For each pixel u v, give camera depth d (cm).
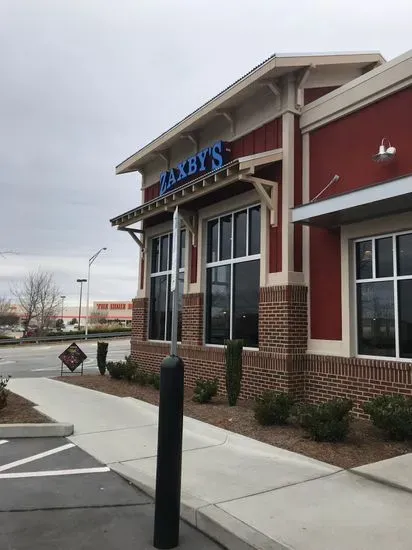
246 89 1062
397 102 841
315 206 811
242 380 1031
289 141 994
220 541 418
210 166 1178
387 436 701
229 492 507
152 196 1528
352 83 907
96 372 1794
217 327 1195
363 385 838
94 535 426
